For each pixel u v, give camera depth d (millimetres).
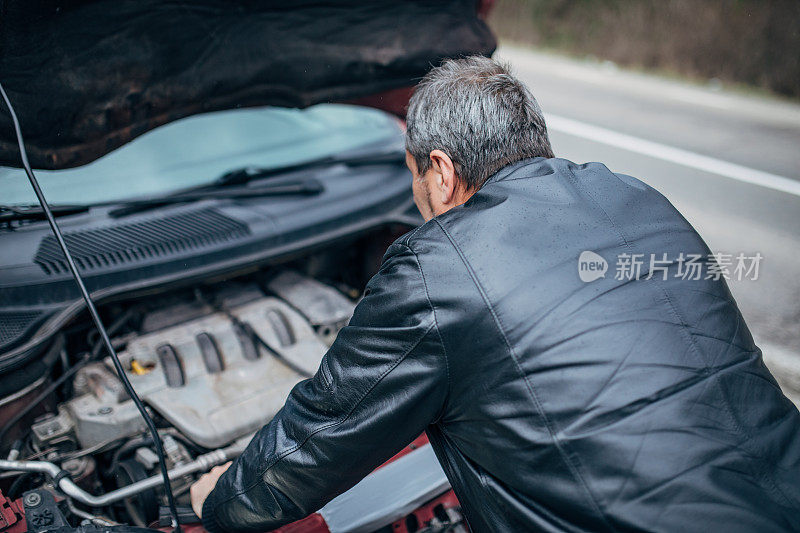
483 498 1220
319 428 1218
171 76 1724
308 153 2486
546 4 11688
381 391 1155
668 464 1037
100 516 1549
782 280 4223
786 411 1188
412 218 2217
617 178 1354
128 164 2270
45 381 1749
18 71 1501
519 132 1286
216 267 1908
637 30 10469
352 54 1974
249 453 1329
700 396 1094
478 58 1431
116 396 1748
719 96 8828
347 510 1540
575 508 1056
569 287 1113
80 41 1542
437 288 1114
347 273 2492
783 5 8945
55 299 1728
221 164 2354
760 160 6410
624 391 1062
